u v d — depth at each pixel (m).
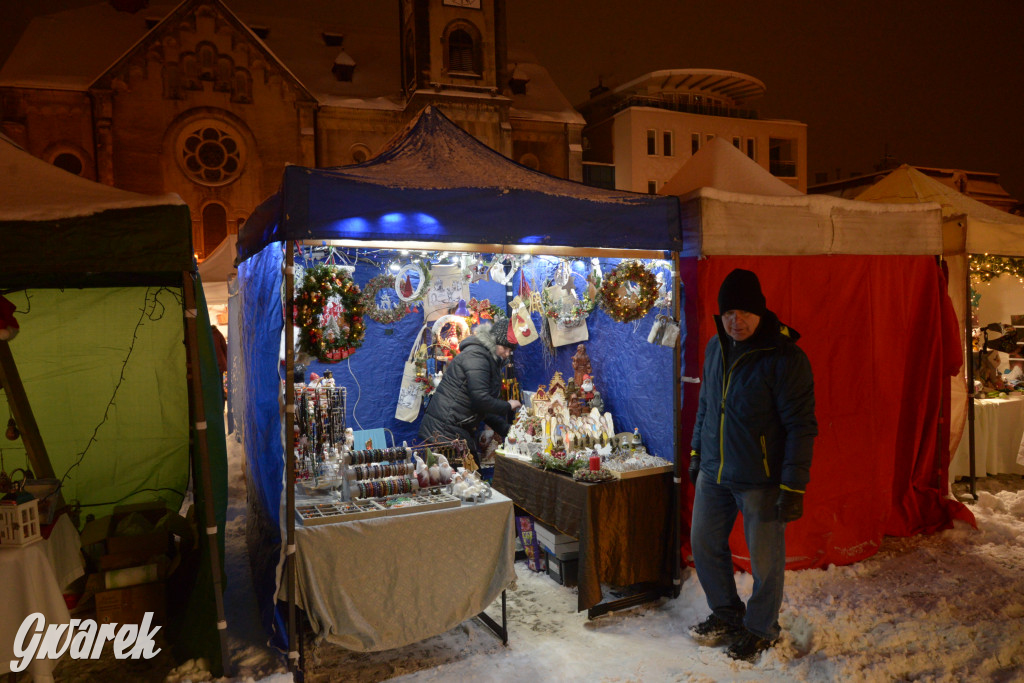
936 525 5.11
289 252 3.08
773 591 3.32
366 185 3.20
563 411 4.51
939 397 5.14
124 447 4.83
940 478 5.22
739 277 3.27
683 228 4.26
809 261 4.47
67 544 3.44
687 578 4.20
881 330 4.75
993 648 3.32
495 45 25.92
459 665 3.32
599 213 3.79
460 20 25.30
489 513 3.52
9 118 21.16
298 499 3.59
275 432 3.49
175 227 3.07
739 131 33.34
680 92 33.72
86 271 2.95
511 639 3.60
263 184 23.48
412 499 3.54
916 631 3.52
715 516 3.52
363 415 5.32
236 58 23.02
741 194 4.25
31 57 22.22
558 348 5.39
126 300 4.73
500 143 25.86
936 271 5.07
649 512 4.00
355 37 28.78
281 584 3.20
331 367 5.21
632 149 31.86
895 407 4.81
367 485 3.54
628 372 4.66
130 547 3.61
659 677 3.18
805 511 4.43
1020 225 6.22
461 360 5.10
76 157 21.84
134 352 4.78
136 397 4.82
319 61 26.91
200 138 22.78
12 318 3.36
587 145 36.16
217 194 23.03
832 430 4.52
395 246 3.40
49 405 4.66
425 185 3.34
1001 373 7.35
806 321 4.45
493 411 5.08
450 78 25.25
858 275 4.65
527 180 3.74
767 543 3.30
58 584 3.16
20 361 4.57
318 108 24.33
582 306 4.97
